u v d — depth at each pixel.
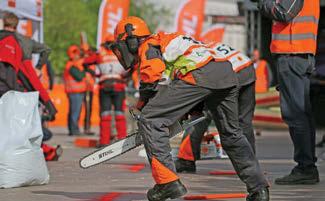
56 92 53.44
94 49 38.81
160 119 14.43
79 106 42.28
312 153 18.84
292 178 18.77
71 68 42.19
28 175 18.64
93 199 16.55
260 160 25.97
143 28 14.91
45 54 24.22
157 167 14.30
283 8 18.31
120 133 32.72
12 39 22.36
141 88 14.58
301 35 18.64
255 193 14.98
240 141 14.94
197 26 43.34
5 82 22.06
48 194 17.39
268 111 43.94
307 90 18.80
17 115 18.58
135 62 15.15
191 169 21.62
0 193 17.61
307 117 18.78
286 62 18.73
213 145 23.80
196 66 14.34
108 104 32.50
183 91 14.35
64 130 48.25
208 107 15.00
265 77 44.44
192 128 21.36
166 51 14.50
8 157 18.31
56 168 23.17
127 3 39.22
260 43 50.88
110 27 39.00
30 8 29.88
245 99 17.70
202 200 16.22
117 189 18.22
